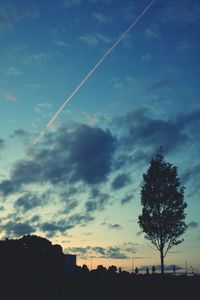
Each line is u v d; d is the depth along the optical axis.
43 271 63.59
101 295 46.59
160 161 54.72
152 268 53.88
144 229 53.06
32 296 46.41
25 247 64.81
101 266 59.66
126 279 52.44
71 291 48.16
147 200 53.59
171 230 52.19
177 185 53.72
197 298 44.50
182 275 51.91
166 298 44.88
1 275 61.34
